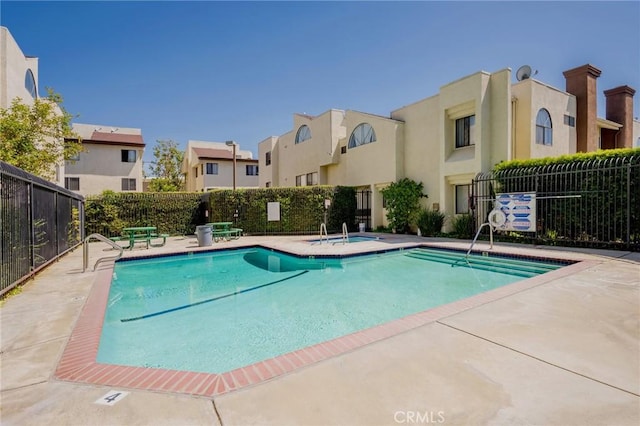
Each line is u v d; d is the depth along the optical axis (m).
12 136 10.94
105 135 27.20
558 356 2.82
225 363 3.81
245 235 16.48
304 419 2.02
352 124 18.64
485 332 3.36
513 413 2.04
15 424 2.03
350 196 17.53
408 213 15.43
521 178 11.09
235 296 6.59
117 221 15.71
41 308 4.55
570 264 7.50
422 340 3.18
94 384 2.50
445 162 14.05
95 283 6.11
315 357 2.86
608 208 9.16
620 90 18.08
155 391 2.38
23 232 6.11
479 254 9.36
